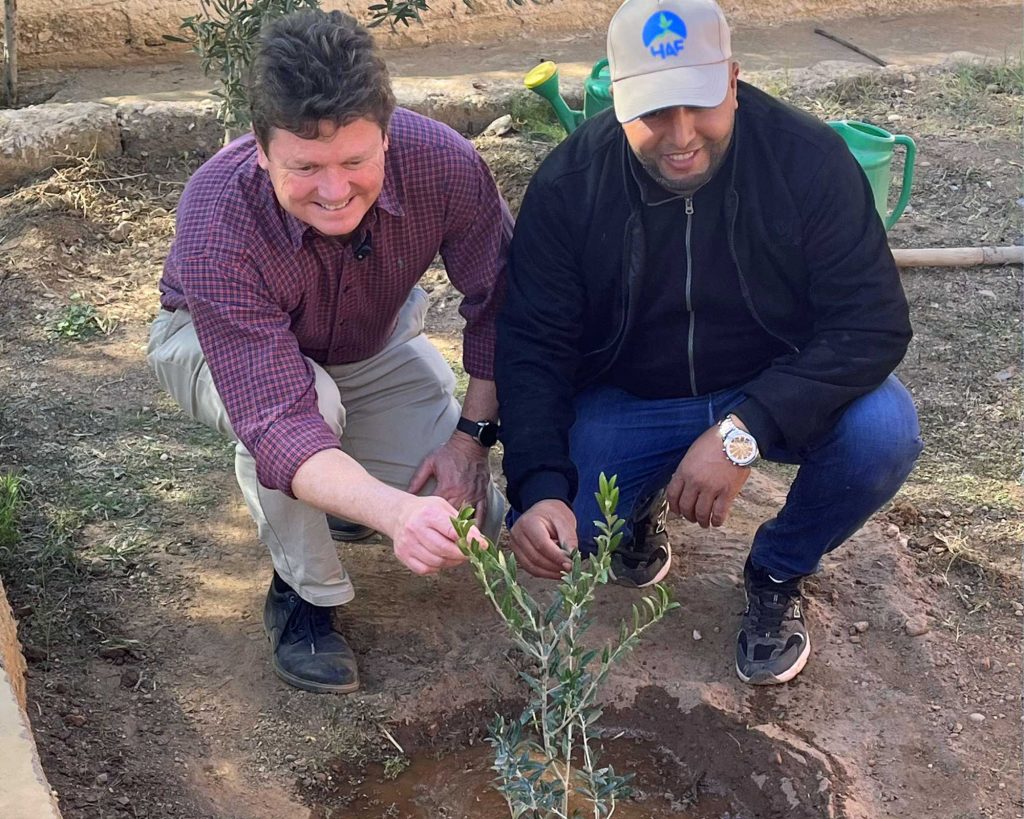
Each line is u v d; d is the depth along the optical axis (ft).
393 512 7.54
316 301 8.68
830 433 8.92
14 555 10.82
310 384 8.25
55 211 16.97
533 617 7.20
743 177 8.52
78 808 8.31
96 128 18.44
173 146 18.85
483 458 9.60
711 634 10.03
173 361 9.19
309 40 7.11
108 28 22.29
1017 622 10.20
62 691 9.34
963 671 9.68
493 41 24.29
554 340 9.08
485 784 9.04
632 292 8.91
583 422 9.73
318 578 9.30
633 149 8.36
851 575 10.59
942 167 18.21
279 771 8.87
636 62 8.08
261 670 9.68
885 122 19.86
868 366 8.58
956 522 11.35
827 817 8.36
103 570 10.71
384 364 9.82
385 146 7.79
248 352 8.14
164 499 11.73
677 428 9.60
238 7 14.19
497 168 18.08
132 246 16.87
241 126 15.39
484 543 7.17
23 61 22.17
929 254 15.69
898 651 9.85
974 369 13.70
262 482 8.15
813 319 9.07
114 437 12.71
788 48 23.77
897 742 9.02
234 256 8.03
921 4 26.30
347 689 9.43
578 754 9.18
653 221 8.71
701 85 7.97
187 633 10.06
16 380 13.74
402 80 20.77
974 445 12.49
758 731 9.07
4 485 11.59
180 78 21.54
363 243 8.43
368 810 8.75
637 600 10.39
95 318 15.01
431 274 16.20
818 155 8.48
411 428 10.00
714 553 10.94
